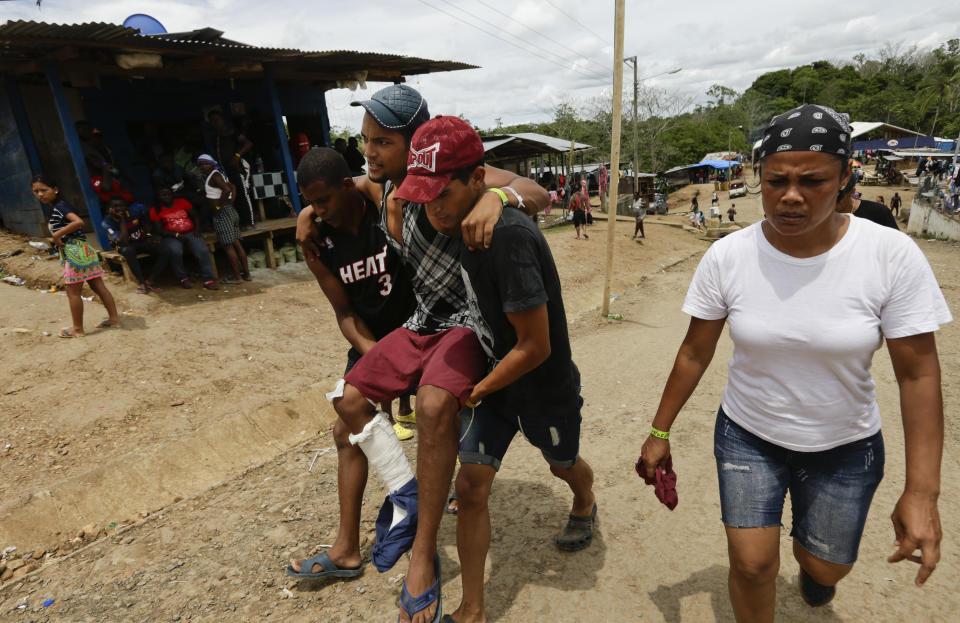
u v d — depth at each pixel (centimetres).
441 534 308
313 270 259
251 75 946
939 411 154
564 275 1203
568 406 229
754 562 177
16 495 354
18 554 321
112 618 262
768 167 150
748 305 170
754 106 9731
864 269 155
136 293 750
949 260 1410
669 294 1112
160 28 1071
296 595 268
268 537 317
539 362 194
